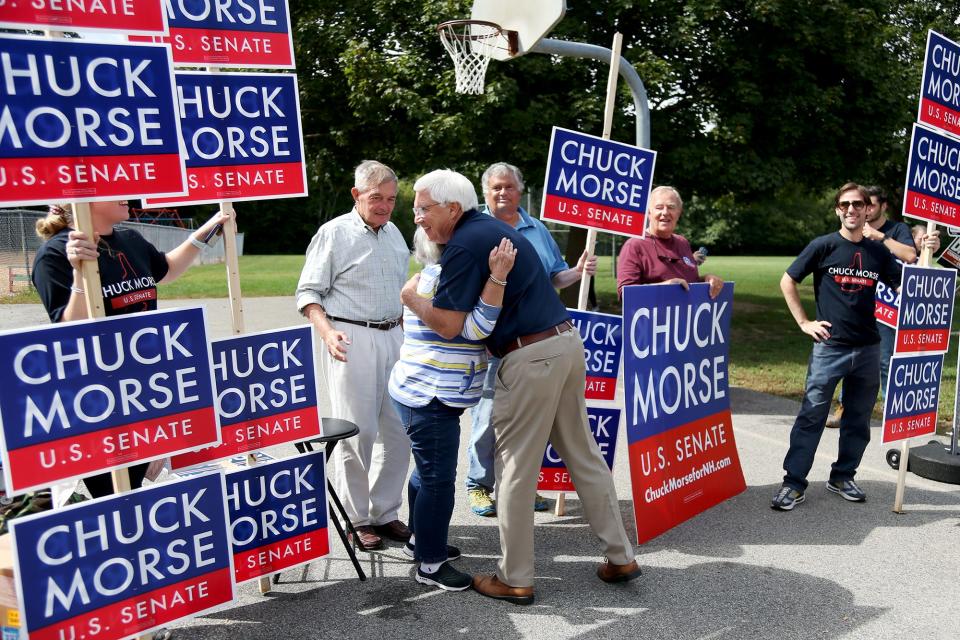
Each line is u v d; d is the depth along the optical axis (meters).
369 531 3.69
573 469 3.21
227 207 2.90
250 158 2.93
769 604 3.11
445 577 3.22
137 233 3.04
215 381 2.71
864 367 4.18
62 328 2.17
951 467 4.50
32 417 2.13
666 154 9.67
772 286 19.16
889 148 10.51
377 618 2.99
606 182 4.00
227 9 2.82
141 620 2.44
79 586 2.29
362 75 9.66
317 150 11.20
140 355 2.33
